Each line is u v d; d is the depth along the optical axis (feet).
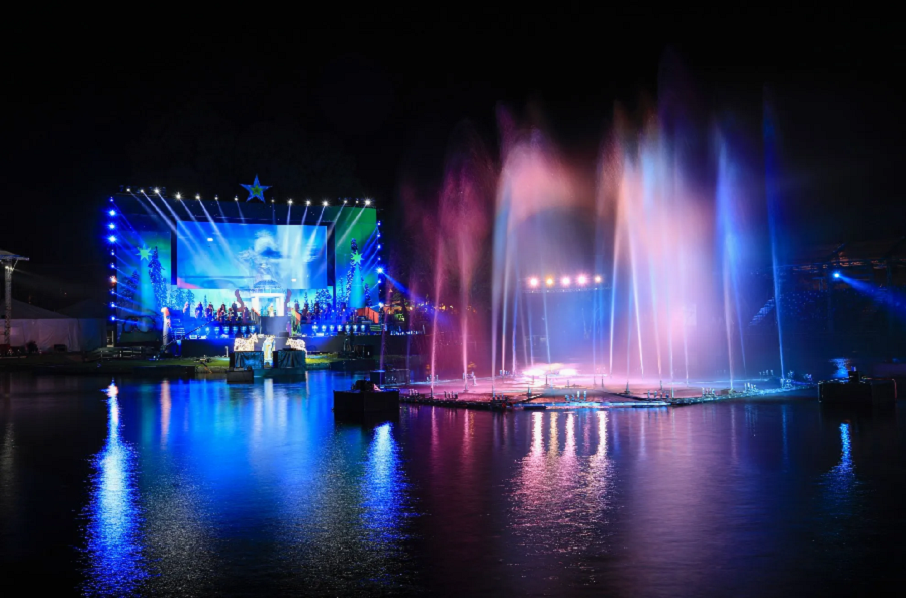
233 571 21.99
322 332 156.35
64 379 107.04
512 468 36.22
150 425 54.80
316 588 20.47
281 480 34.45
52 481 34.88
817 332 135.54
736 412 56.59
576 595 19.60
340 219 165.99
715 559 22.25
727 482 32.27
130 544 24.81
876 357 114.93
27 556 23.67
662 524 25.99
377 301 168.76
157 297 151.84
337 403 60.49
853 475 33.27
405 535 25.26
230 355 101.45
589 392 73.56
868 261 131.85
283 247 161.89
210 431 51.16
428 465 37.42
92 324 167.43
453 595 19.76
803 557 22.34
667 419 53.26
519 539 24.52
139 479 35.17
